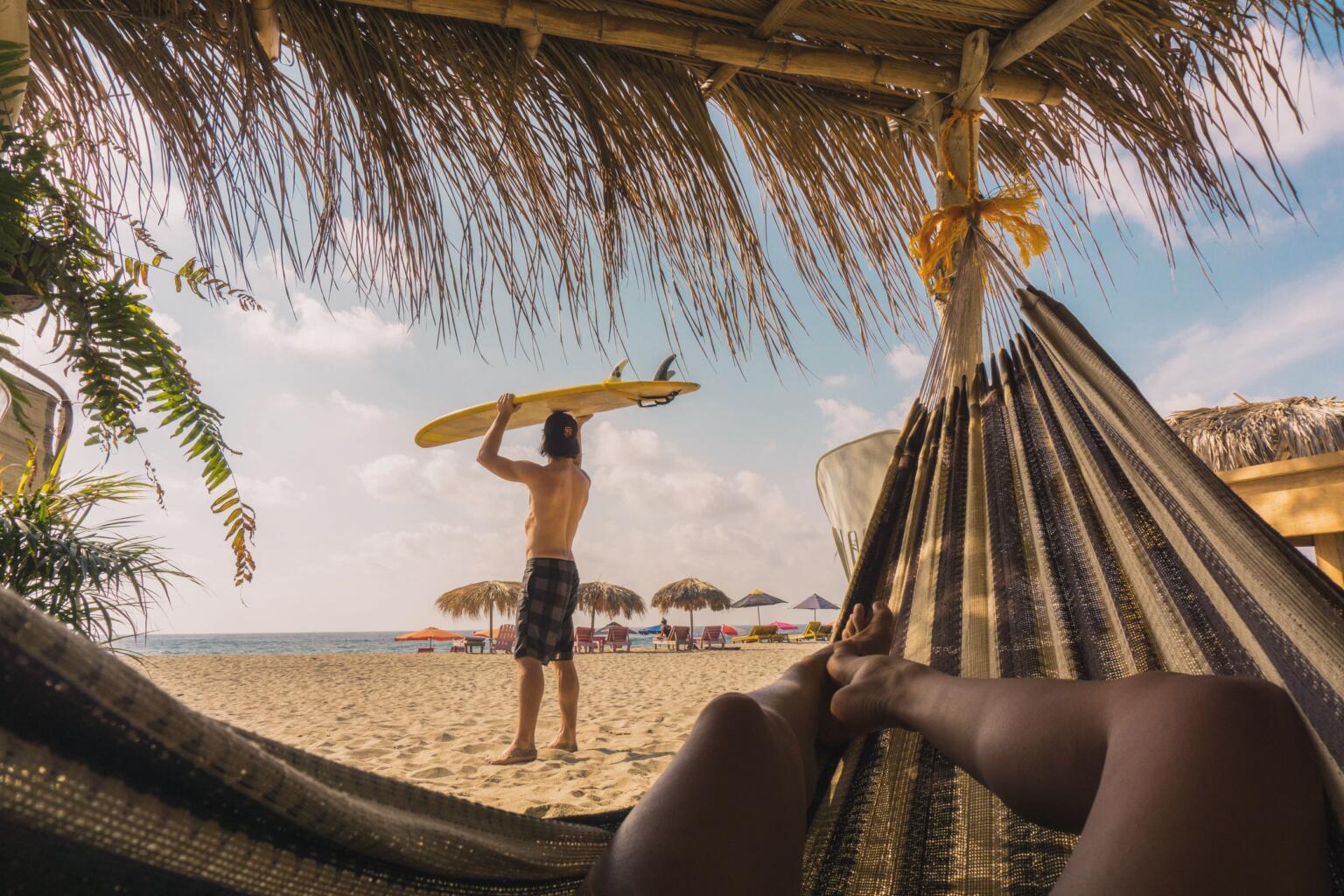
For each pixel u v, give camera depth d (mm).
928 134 2707
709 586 30703
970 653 1364
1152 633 1118
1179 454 982
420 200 2377
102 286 1924
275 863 396
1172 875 444
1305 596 725
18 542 2092
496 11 2174
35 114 2488
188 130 2291
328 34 2186
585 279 2559
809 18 2334
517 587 26469
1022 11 2289
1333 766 625
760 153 2814
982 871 987
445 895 531
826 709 1072
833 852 1021
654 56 2430
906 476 1753
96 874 327
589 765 3723
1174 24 2170
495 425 3811
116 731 312
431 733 5164
